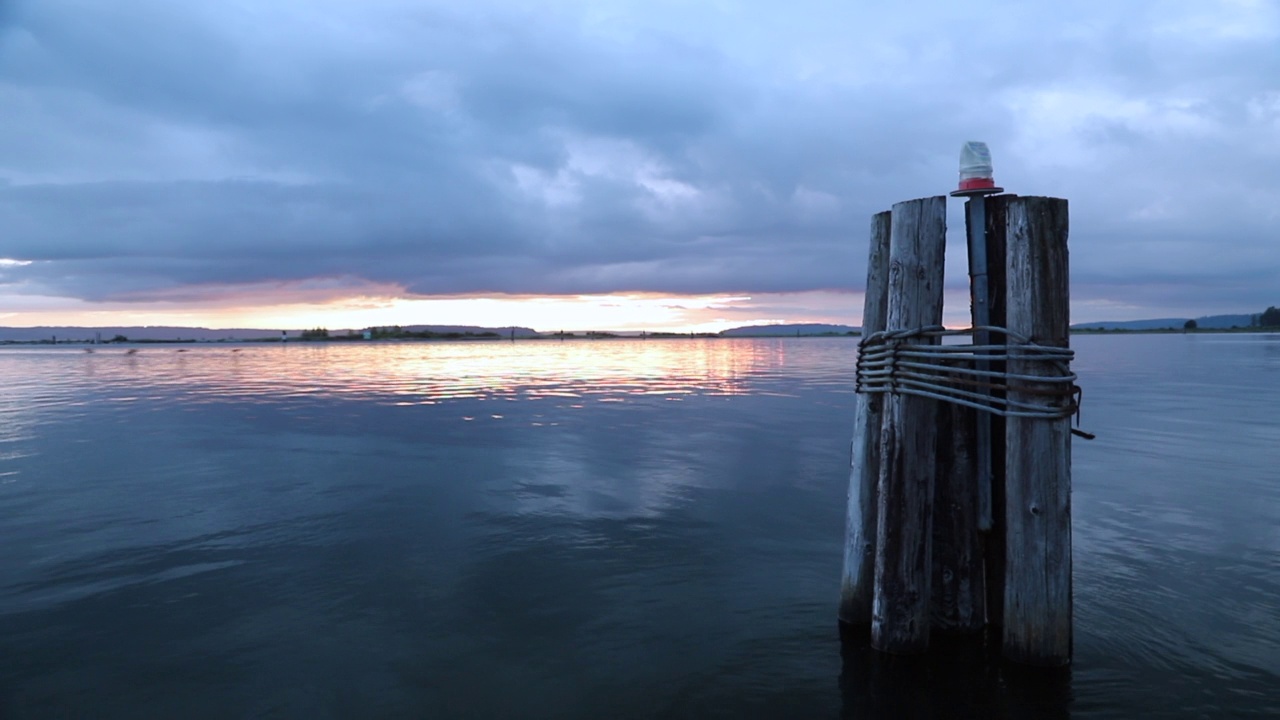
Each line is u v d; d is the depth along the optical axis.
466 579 5.77
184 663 4.44
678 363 35.38
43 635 4.81
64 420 14.48
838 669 4.31
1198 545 6.38
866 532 4.74
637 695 4.08
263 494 8.40
